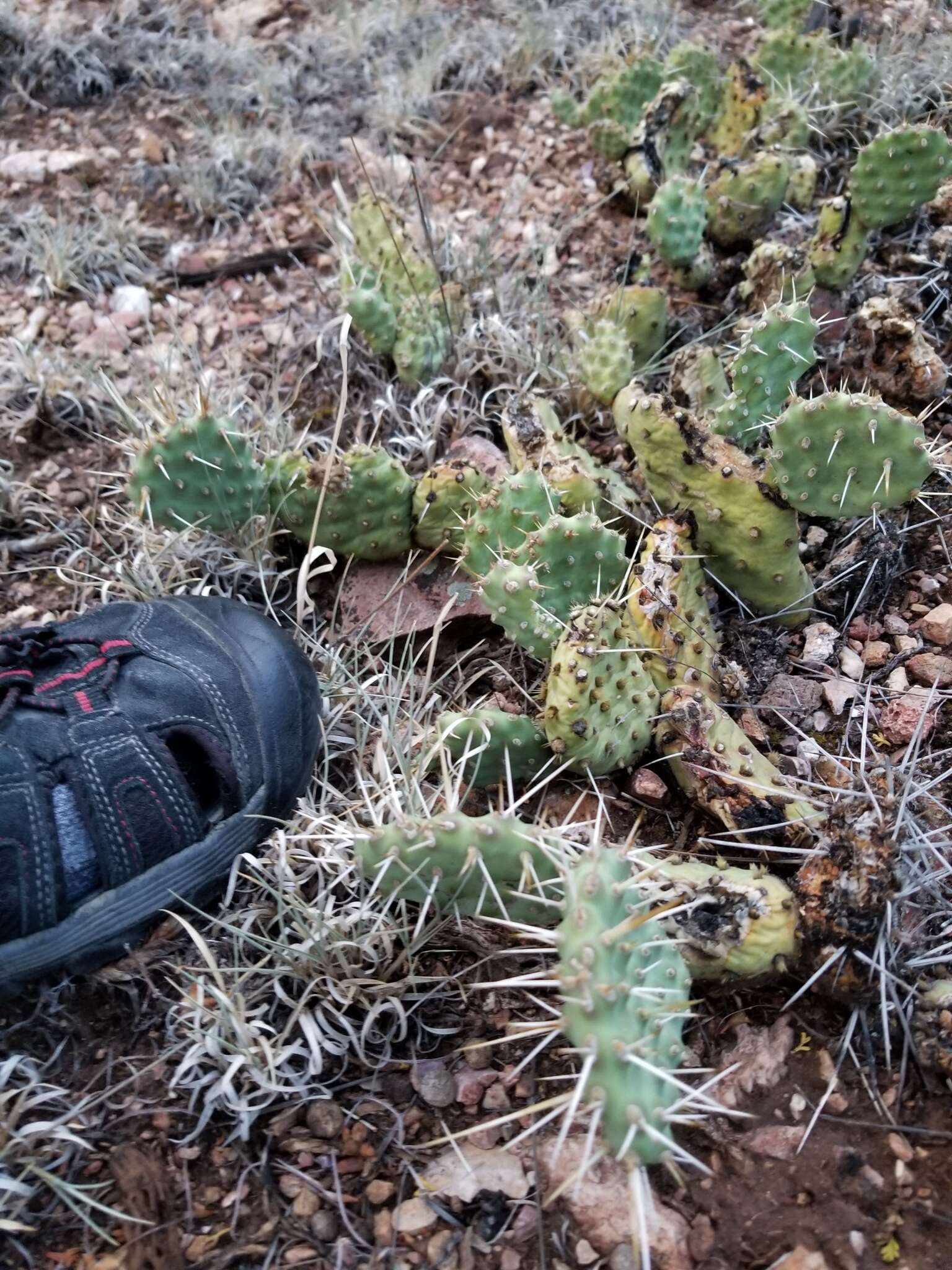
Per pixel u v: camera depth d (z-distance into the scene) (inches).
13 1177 13.3
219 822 15.0
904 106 27.3
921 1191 12.5
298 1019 14.3
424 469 21.5
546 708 15.0
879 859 12.8
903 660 17.5
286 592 19.9
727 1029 14.0
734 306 23.2
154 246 27.2
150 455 17.7
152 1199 13.1
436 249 24.9
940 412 20.8
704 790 15.0
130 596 19.6
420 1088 13.9
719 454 16.2
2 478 21.4
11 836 13.4
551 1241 12.6
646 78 26.6
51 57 31.3
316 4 34.2
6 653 14.9
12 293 26.1
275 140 29.0
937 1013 13.1
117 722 14.5
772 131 25.2
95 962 14.3
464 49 31.2
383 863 12.9
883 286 22.5
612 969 10.9
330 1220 13.0
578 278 25.1
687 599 16.4
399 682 17.5
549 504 16.8
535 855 12.9
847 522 19.0
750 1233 12.4
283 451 19.9
